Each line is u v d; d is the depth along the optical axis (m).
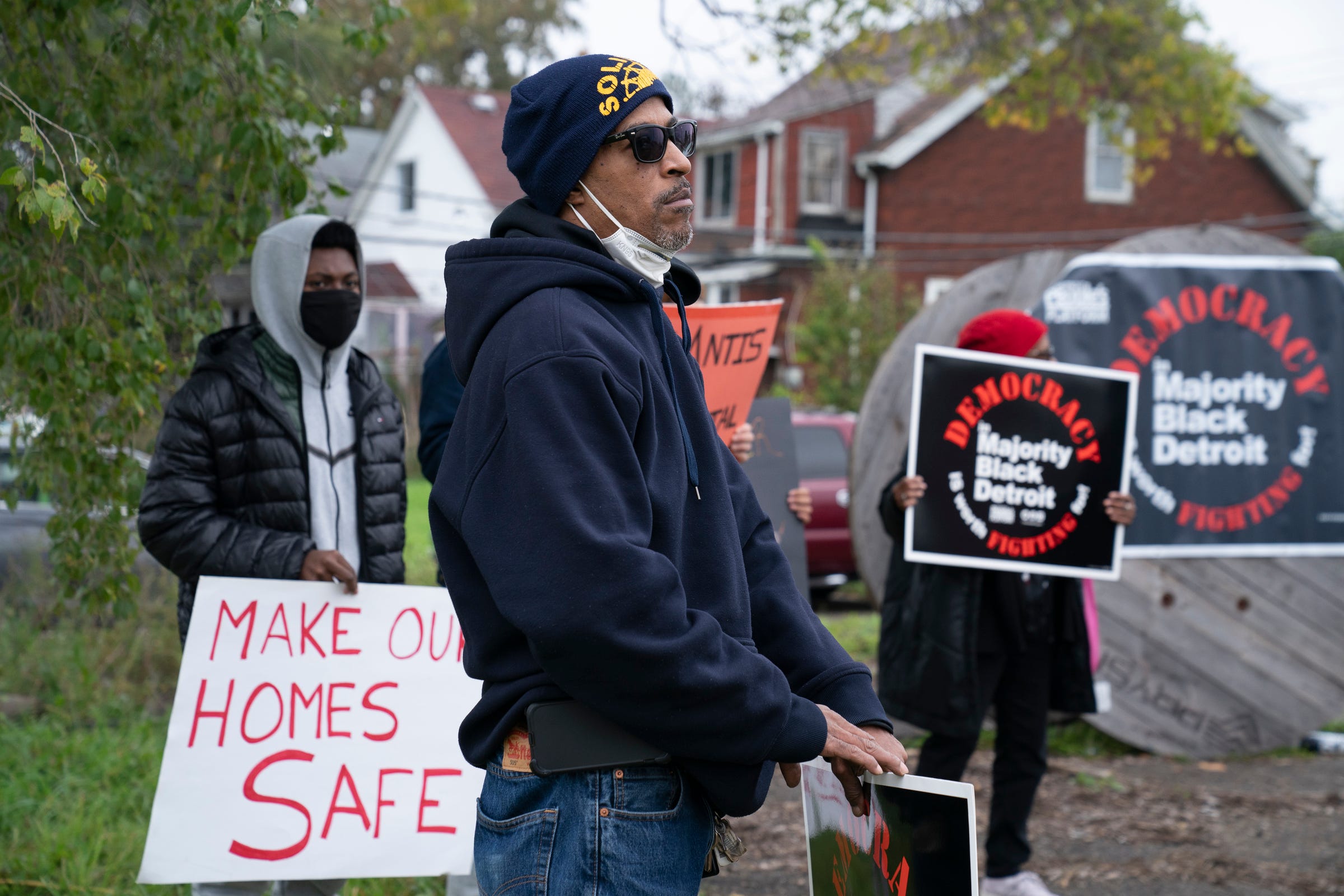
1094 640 4.09
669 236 1.89
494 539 1.60
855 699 1.84
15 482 3.50
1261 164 24.05
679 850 1.74
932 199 22.55
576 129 1.83
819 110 21.89
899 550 4.22
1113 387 4.38
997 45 10.52
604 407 1.62
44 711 5.81
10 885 3.54
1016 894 3.92
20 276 2.91
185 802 2.88
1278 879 4.23
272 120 3.34
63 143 2.90
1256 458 6.25
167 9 3.13
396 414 3.26
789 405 4.56
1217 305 6.20
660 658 1.53
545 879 1.70
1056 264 6.12
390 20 3.38
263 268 3.02
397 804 3.03
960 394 4.26
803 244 22.89
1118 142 13.62
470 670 1.79
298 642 2.99
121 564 3.51
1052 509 4.25
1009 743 3.98
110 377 3.16
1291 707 6.32
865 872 1.94
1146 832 4.82
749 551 1.98
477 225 26.53
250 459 2.96
